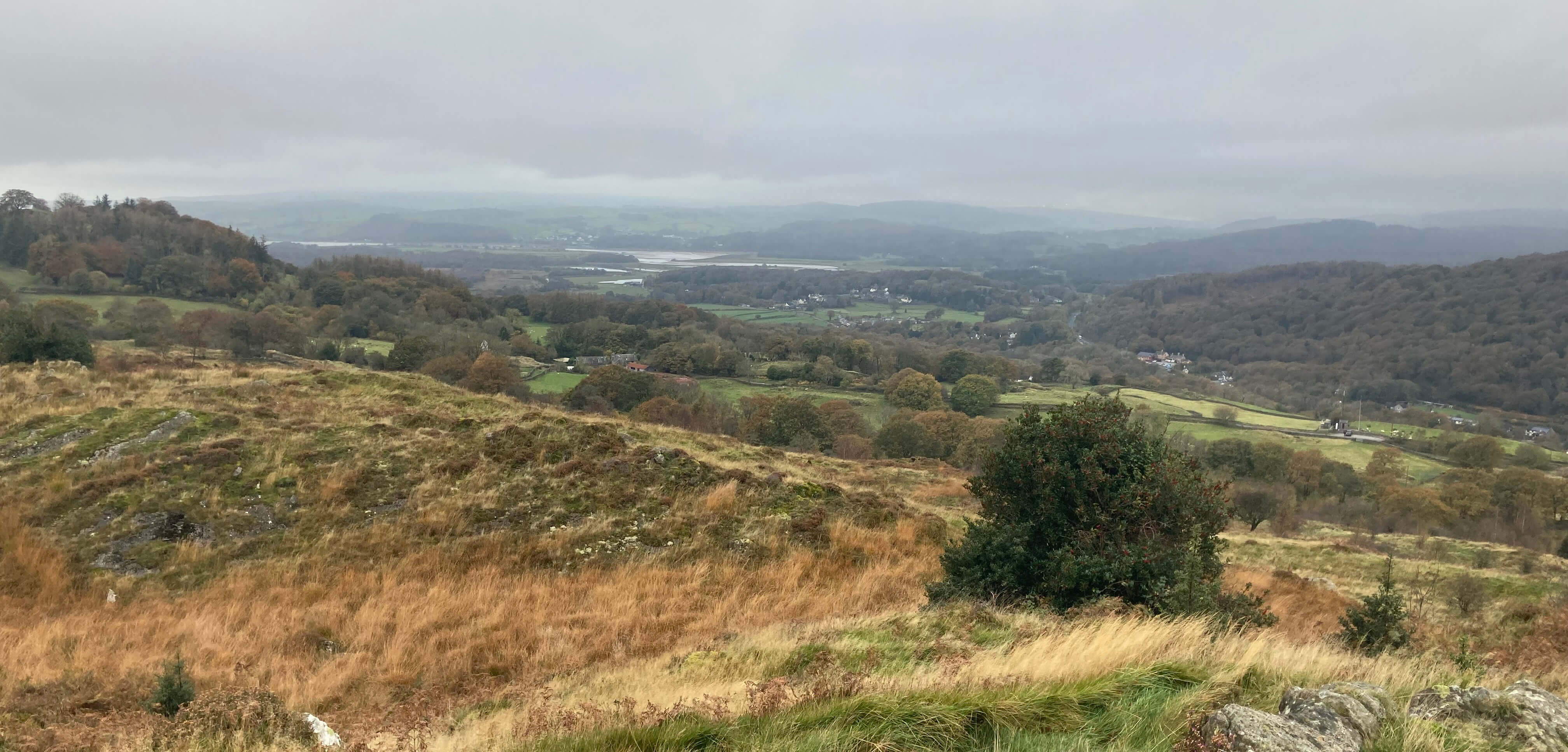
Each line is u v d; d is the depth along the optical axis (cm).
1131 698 575
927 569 1702
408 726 802
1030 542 1202
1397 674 740
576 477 1923
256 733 760
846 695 612
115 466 1734
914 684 654
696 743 534
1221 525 1155
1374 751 473
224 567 1519
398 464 1903
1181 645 762
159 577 1465
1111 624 832
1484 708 521
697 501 1895
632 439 2253
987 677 652
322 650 1221
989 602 1143
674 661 1051
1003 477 1236
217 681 1035
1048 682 615
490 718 845
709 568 1633
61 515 1567
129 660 1108
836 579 1631
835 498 2041
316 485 1781
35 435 1852
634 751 530
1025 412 1262
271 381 2447
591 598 1451
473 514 1747
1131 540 1130
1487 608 1906
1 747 747
